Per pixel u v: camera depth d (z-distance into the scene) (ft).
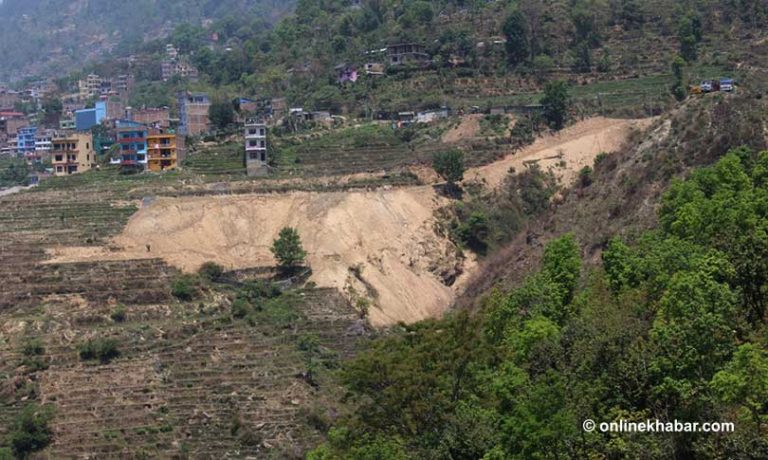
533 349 188.14
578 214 362.94
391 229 440.86
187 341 362.94
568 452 158.61
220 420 321.93
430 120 553.23
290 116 589.73
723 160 259.80
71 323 371.15
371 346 217.36
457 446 180.45
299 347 358.23
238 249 429.79
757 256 186.19
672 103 520.83
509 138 509.76
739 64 557.33
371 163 504.84
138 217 441.27
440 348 200.44
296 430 314.14
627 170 357.00
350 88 635.25
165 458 307.78
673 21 619.26
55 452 311.68
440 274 431.84
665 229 256.11
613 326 179.11
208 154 536.01
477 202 467.93
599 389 165.37
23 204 463.42
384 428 197.06
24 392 336.49
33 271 402.11
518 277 354.13
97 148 607.37
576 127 514.68
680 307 171.01
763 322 179.83
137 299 386.73
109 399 333.01
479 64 615.16
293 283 404.77
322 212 441.27
